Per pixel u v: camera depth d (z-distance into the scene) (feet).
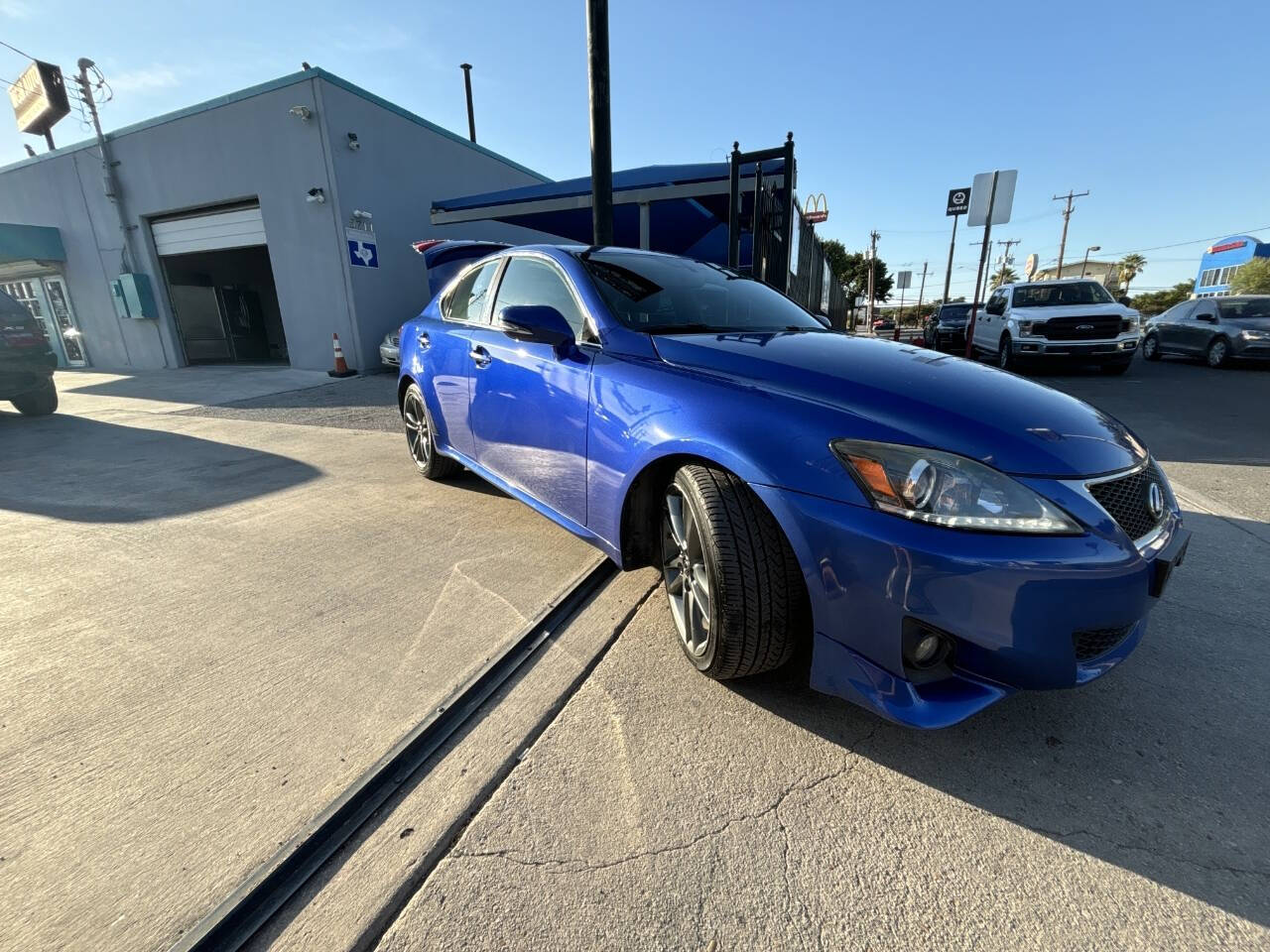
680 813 5.05
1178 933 4.11
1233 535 10.77
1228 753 5.73
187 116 36.68
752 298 10.05
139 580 8.98
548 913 4.20
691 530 6.44
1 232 41.34
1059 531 5.00
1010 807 5.15
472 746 5.74
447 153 41.65
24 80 44.86
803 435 5.61
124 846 4.59
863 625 5.23
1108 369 34.88
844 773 5.50
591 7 16.26
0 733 5.80
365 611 8.07
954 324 55.47
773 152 21.56
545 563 9.52
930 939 4.09
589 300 8.46
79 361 48.34
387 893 4.32
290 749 5.59
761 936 4.09
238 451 16.92
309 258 35.50
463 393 11.09
